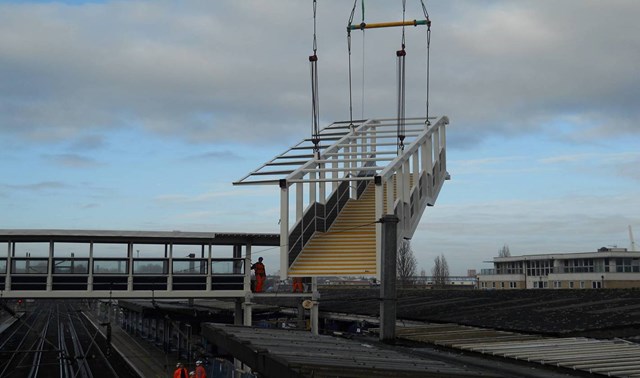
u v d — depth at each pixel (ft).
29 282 101.45
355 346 56.59
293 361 38.99
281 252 94.32
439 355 55.42
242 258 108.47
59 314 322.14
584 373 44.65
